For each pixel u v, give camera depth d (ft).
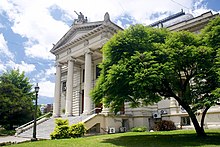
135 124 92.48
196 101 50.24
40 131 86.84
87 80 97.55
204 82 52.37
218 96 42.91
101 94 54.85
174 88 58.44
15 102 120.16
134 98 53.01
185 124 84.79
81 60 116.67
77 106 119.24
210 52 49.85
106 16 96.02
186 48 50.31
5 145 54.80
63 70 133.69
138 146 42.88
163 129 80.64
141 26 58.59
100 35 97.09
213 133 59.77
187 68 55.26
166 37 58.08
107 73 55.62
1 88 120.37
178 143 44.80
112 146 43.50
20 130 97.55
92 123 80.74
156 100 61.05
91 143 48.49
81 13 113.50
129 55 53.47
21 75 158.81
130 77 47.19
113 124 86.74
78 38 105.09
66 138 63.52
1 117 121.49
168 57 50.37
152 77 45.19
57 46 121.08
